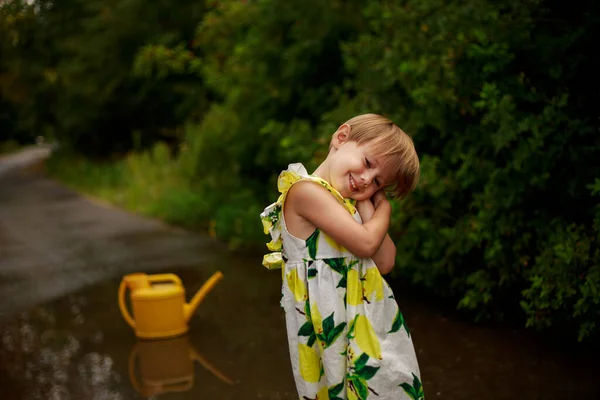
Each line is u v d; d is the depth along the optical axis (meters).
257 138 7.48
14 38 7.51
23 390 3.70
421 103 4.56
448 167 4.64
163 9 13.95
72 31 14.62
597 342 3.85
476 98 4.31
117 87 16.70
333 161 2.18
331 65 6.98
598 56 3.87
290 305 2.17
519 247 4.02
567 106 3.93
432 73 4.39
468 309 4.61
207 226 8.56
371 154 2.13
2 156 33.31
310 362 2.14
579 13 4.04
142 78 15.83
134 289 4.59
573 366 3.57
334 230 2.07
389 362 2.09
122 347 4.38
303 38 6.80
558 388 3.31
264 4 7.09
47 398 3.58
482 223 4.09
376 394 2.06
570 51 3.93
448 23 4.28
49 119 19.88
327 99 6.68
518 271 4.07
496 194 4.04
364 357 2.07
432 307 4.71
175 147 16.47
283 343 4.29
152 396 3.55
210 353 4.17
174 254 7.14
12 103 20.03
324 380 2.15
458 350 3.88
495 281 4.36
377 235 2.10
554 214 4.06
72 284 6.13
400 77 4.73
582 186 3.83
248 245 7.33
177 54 10.38
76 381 3.81
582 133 3.74
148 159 13.89
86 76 16.17
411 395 2.14
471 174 4.25
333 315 2.08
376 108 5.03
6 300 5.66
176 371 3.90
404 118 4.86
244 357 4.07
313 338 2.14
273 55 7.25
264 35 7.29
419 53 4.65
